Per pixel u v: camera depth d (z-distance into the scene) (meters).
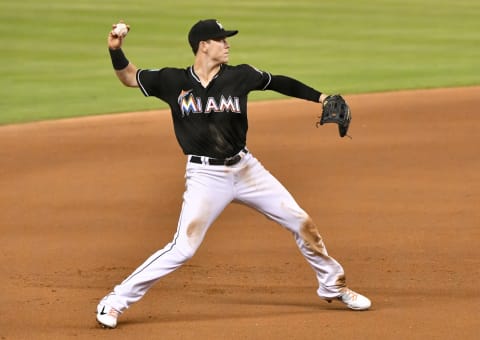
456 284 27.05
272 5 151.38
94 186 44.03
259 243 33.19
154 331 22.53
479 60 96.88
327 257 23.78
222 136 22.50
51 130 60.62
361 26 128.50
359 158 49.25
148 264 22.92
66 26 125.19
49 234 35.25
